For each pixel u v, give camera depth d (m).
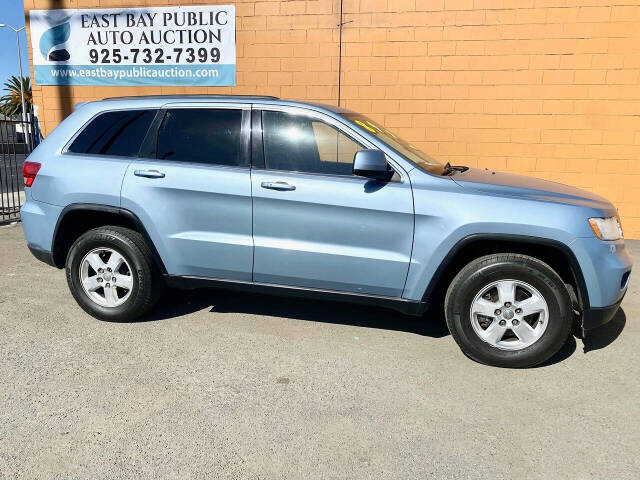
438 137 7.69
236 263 3.89
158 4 8.00
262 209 3.76
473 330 3.54
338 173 3.73
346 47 7.68
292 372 3.43
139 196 3.96
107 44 8.25
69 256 4.22
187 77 8.16
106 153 4.17
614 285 3.43
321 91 7.85
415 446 2.66
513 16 7.23
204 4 7.89
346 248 3.66
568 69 7.24
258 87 8.02
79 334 3.97
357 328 4.23
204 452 2.57
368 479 2.40
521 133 7.50
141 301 4.12
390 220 3.56
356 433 2.76
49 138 4.36
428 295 3.61
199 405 3.00
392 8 7.48
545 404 3.09
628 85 7.16
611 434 2.79
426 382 3.34
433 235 3.50
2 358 3.54
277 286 3.89
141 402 3.02
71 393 3.10
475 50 7.39
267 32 7.83
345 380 3.34
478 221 3.42
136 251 4.05
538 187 3.76
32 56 8.48
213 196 3.83
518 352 3.49
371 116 7.79
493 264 3.44
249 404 3.02
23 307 4.53
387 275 3.63
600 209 3.51
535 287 3.41
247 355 3.67
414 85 7.61
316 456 2.56
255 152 3.86
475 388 3.27
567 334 3.45
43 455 2.53
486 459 2.56
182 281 4.06
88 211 4.13
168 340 3.90
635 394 3.22
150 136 4.08
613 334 4.18
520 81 7.37
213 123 3.98
